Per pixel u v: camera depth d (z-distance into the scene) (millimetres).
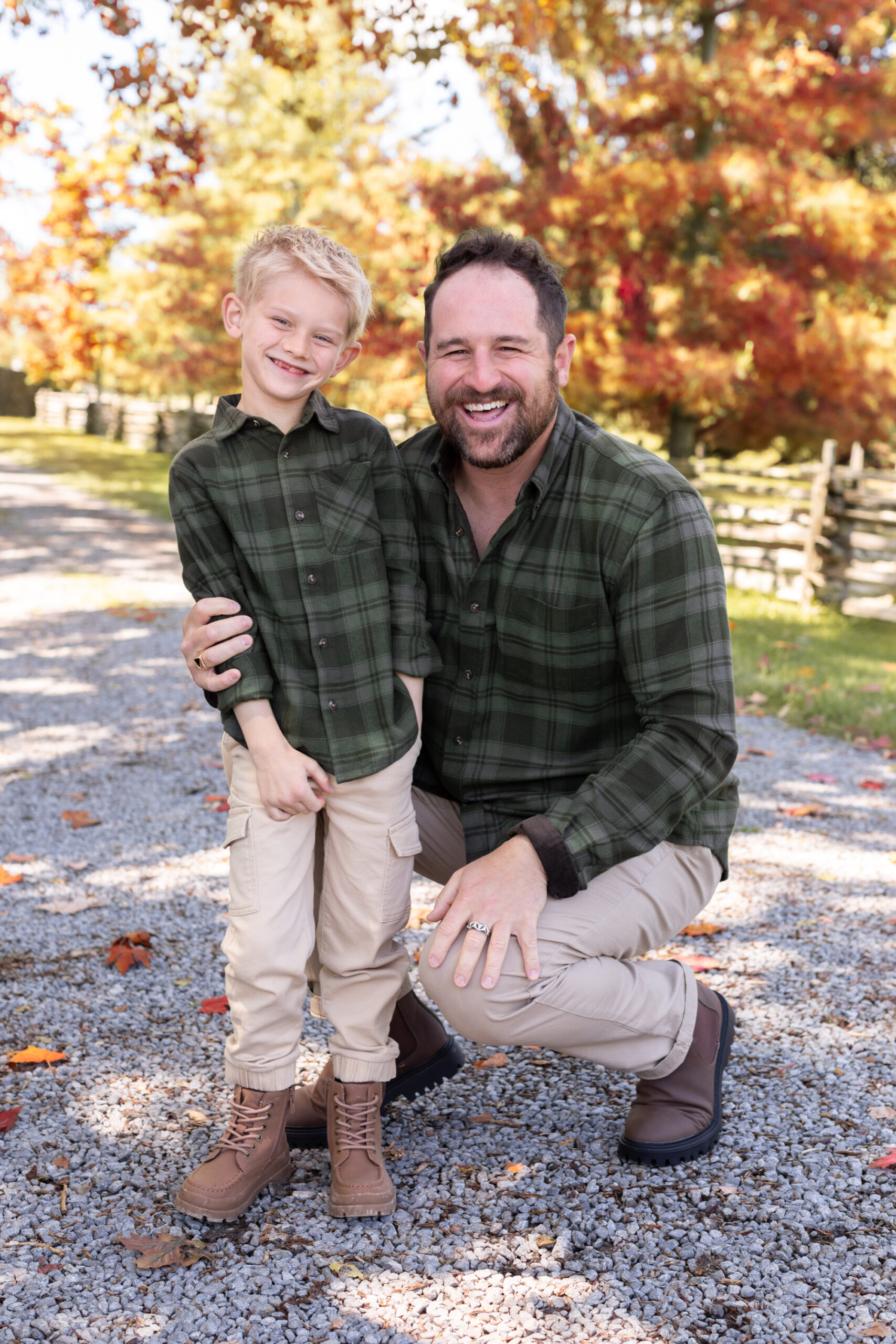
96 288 20938
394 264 12109
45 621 8289
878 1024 2674
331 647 1999
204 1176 1949
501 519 2107
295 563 2010
